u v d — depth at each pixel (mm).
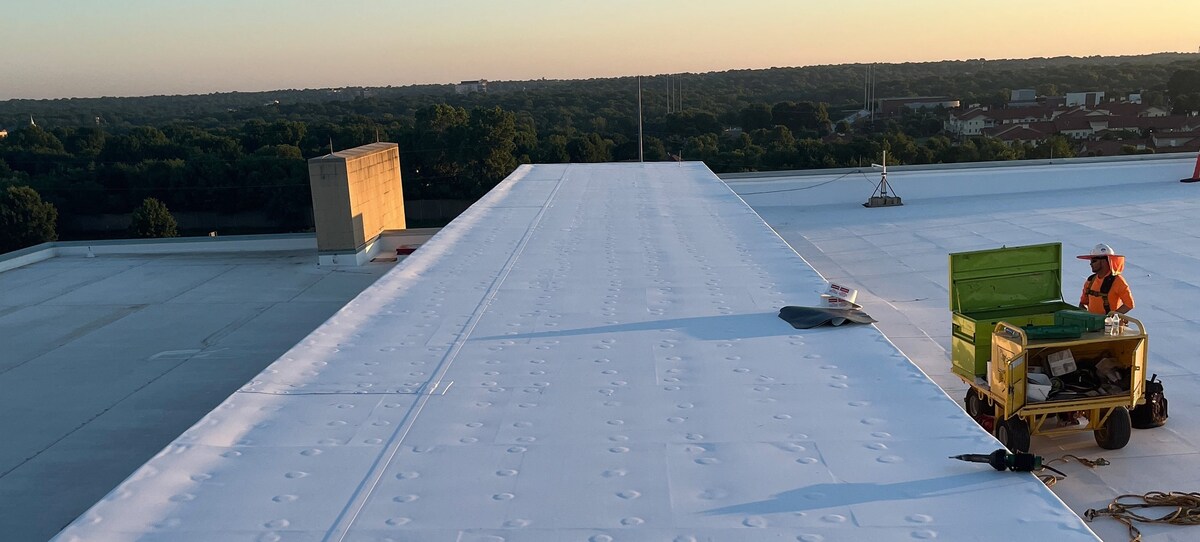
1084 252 14836
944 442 4012
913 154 57656
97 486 7301
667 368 5223
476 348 5750
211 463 3953
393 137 61344
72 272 16922
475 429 4328
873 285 13695
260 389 4953
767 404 4562
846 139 73562
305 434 4289
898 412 4395
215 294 14734
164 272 16672
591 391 4848
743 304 6719
